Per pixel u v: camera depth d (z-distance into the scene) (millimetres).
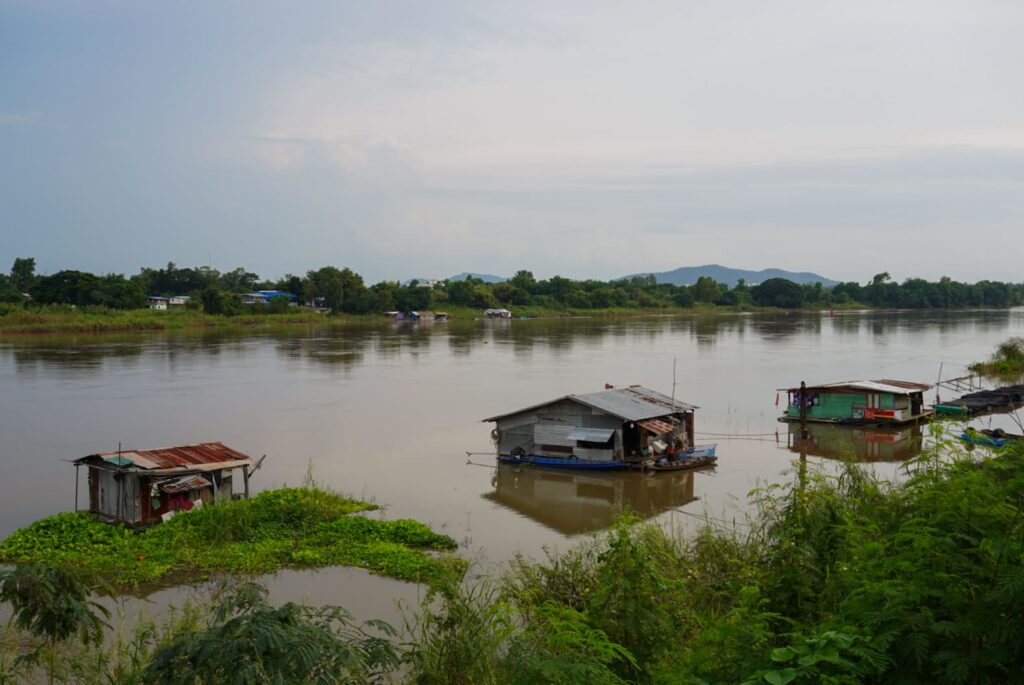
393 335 120875
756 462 37406
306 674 7137
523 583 17047
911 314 191875
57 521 25734
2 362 79375
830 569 10531
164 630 14750
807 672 6539
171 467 26656
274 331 128875
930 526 8016
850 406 46781
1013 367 68188
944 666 6750
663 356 86250
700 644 8484
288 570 22516
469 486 33156
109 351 91500
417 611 18922
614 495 31594
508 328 140000
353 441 42125
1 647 13562
